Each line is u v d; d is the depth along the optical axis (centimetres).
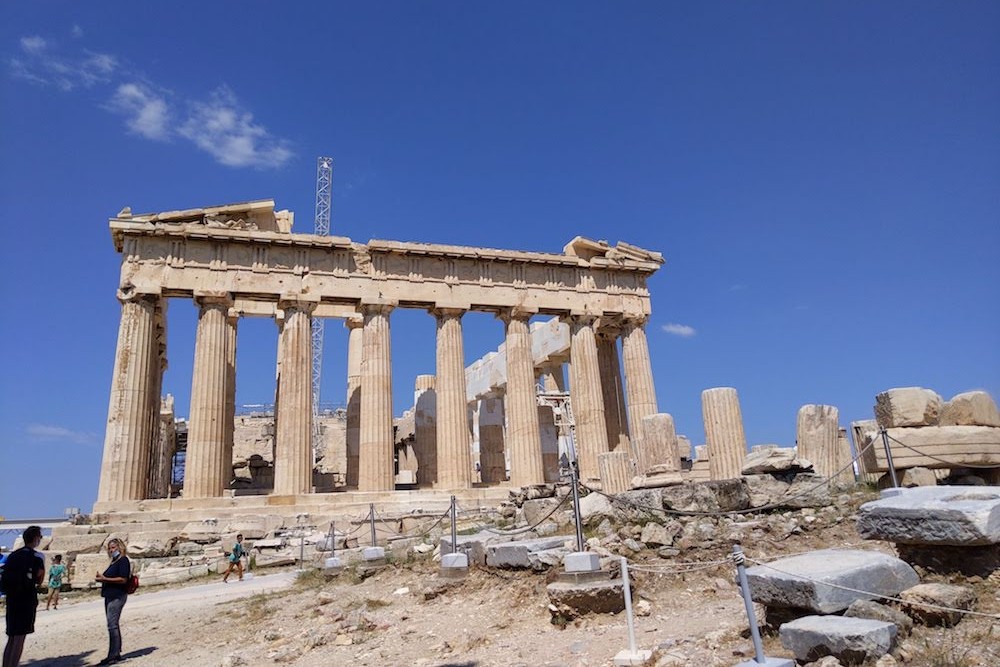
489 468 4525
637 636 1009
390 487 3500
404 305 3831
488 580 1491
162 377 4081
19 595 1136
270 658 1166
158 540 2691
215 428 3275
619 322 4341
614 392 4500
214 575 2452
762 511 1636
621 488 2217
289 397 3438
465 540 1678
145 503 3019
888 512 1011
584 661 916
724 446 2206
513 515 2145
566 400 5128
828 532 1504
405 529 2848
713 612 1102
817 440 1970
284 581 2106
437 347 3856
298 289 3559
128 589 1352
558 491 2141
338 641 1222
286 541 2659
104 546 2694
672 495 1645
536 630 1145
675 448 2025
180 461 5809
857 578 856
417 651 1101
